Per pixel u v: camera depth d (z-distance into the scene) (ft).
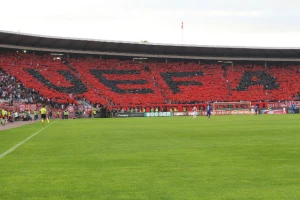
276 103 334.65
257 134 96.02
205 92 358.64
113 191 33.45
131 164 48.03
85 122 196.75
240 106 329.11
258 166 44.93
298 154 55.42
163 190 33.53
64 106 294.25
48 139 90.17
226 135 94.48
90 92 327.88
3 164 49.42
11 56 335.88
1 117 210.59
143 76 367.66
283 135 91.97
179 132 108.17
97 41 344.90
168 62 394.73
